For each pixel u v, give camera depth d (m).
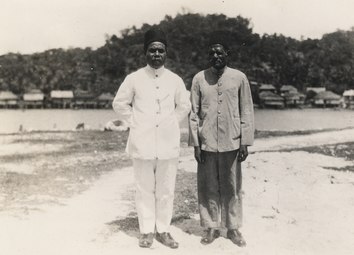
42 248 4.91
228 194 5.04
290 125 36.62
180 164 11.45
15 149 14.83
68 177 9.54
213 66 4.96
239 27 84.75
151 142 4.93
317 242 5.13
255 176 9.28
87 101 81.88
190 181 8.97
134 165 5.08
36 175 9.71
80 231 5.55
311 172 9.73
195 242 5.09
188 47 74.88
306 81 92.62
